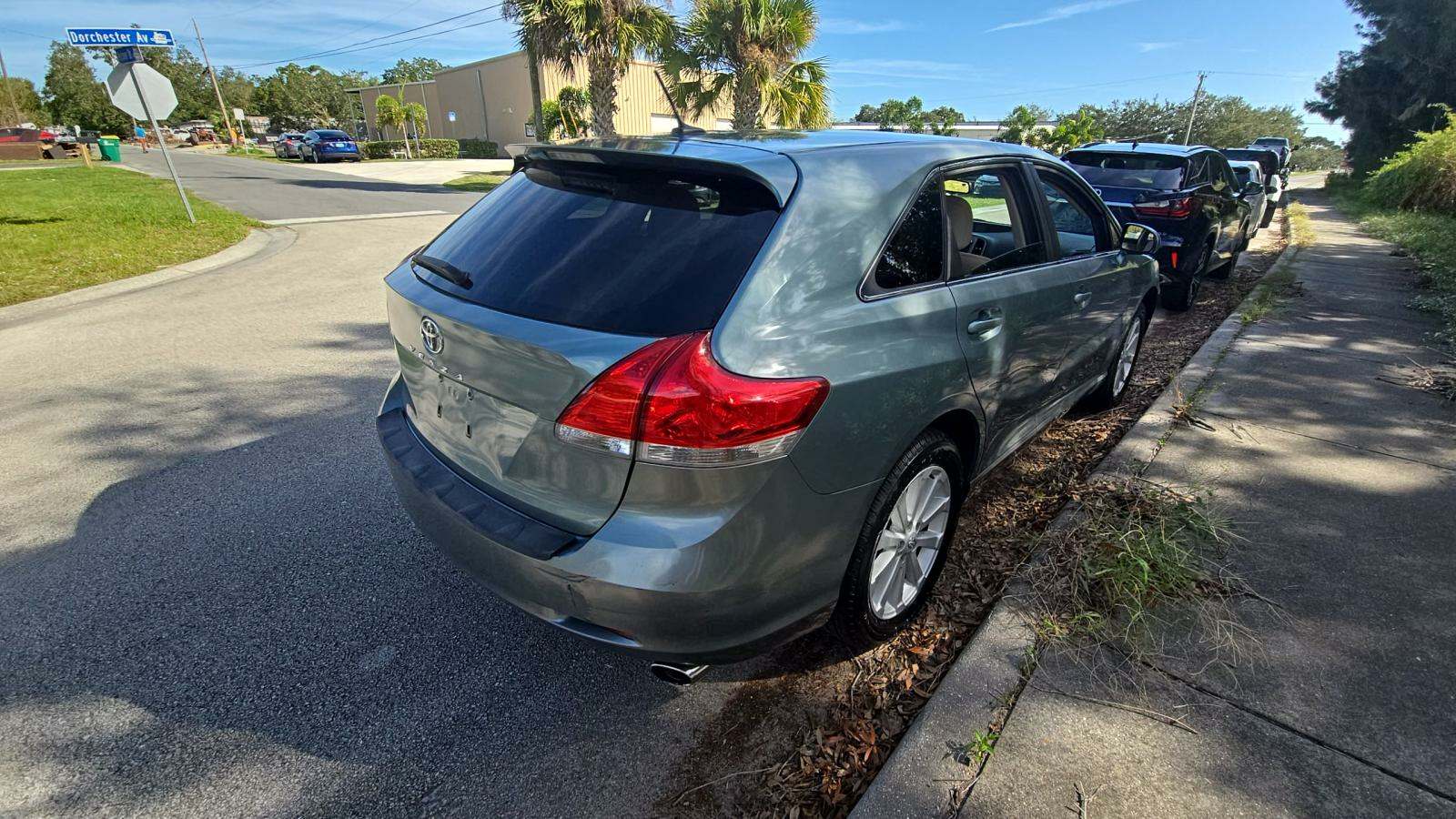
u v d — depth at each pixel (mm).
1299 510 3232
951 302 2408
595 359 1772
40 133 40906
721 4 15422
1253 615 2557
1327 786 1918
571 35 15820
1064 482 3623
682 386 1722
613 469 1807
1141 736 2068
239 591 2881
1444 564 2838
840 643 2574
